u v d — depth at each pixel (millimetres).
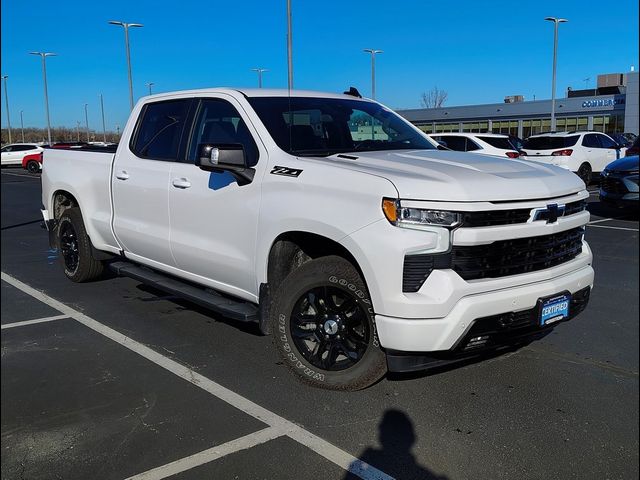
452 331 3230
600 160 19109
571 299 3762
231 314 4199
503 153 15492
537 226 3494
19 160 37844
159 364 4395
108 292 6410
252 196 4051
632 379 4121
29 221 12992
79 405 3719
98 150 6281
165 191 4848
